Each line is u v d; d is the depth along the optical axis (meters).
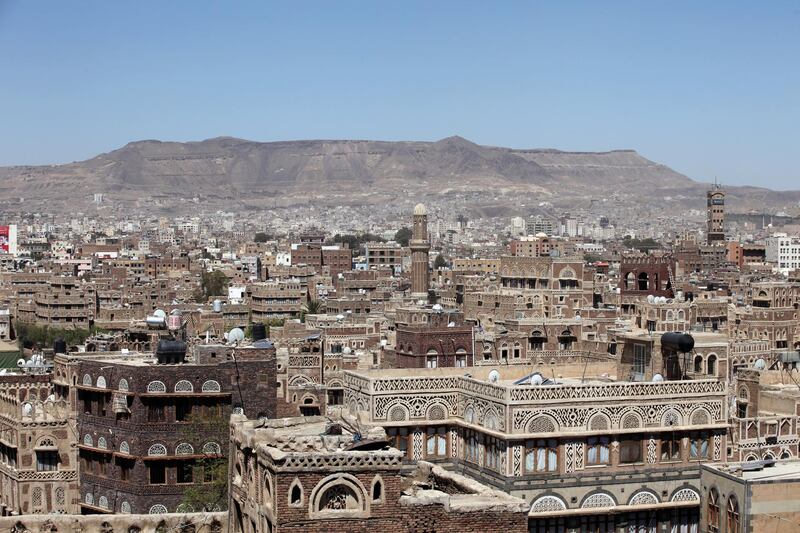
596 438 89.56
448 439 94.31
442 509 56.03
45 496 122.19
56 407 125.88
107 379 115.19
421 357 143.62
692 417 91.81
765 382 123.81
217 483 108.81
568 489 88.56
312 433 62.50
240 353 114.00
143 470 111.94
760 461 89.94
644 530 90.62
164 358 114.69
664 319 194.38
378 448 57.38
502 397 88.31
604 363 111.06
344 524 54.28
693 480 91.44
